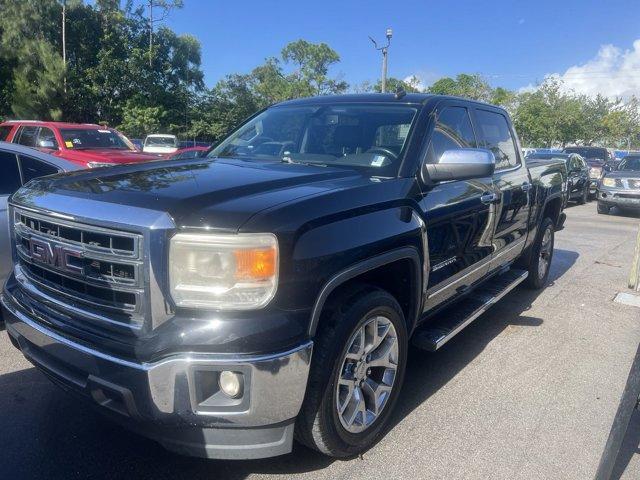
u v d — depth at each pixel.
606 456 2.54
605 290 6.51
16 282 2.97
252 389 2.22
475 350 4.49
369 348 2.85
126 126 38.81
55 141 10.52
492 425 3.31
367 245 2.65
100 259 2.35
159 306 2.22
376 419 2.98
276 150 3.85
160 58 42.44
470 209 3.77
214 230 2.20
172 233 2.21
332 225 2.52
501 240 4.56
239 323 2.20
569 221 13.09
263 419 2.29
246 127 4.33
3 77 37.81
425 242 3.18
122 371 2.26
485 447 3.08
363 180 3.00
